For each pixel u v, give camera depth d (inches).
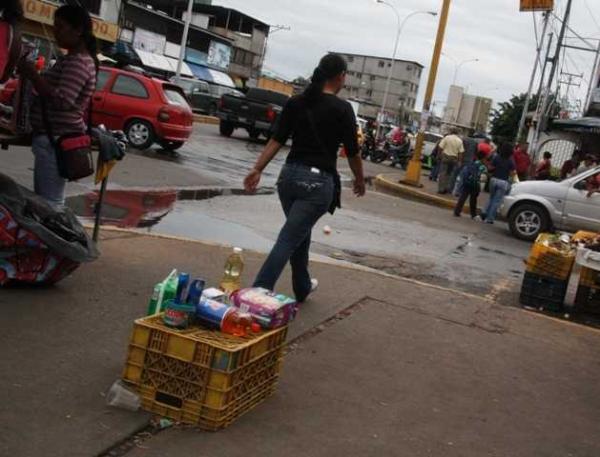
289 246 198.7
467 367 196.7
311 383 166.7
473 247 470.6
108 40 1593.3
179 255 265.9
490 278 371.6
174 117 648.4
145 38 1951.3
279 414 146.7
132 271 232.5
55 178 207.5
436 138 1366.9
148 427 131.7
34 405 132.3
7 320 170.6
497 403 173.8
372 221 502.9
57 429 125.3
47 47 1275.8
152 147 707.4
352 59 5570.9
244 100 1048.8
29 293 192.7
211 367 131.6
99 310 190.4
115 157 231.8
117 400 136.9
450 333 226.8
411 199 745.6
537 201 552.1
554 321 269.7
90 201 381.1
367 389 168.7
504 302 315.3
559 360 219.1
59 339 165.9
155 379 135.9
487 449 146.6
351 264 339.3
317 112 197.9
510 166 618.2
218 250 287.9
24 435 121.3
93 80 203.2
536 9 957.2
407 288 278.1
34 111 202.1
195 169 601.0
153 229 337.1
